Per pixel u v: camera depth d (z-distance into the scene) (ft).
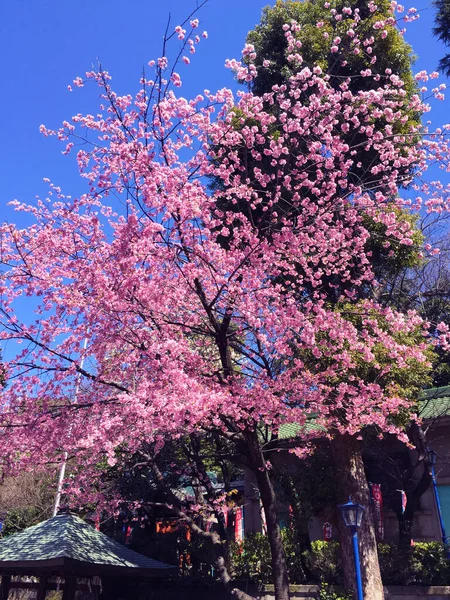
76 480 40.45
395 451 42.11
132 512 47.67
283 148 26.68
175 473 47.91
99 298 25.79
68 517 37.11
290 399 28.60
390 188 28.30
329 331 27.71
